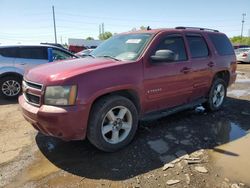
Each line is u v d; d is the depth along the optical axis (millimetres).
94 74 3566
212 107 5941
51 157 3775
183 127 4973
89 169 3438
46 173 3350
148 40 4434
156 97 4418
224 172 3369
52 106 3402
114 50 4652
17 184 3115
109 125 3814
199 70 5242
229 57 6250
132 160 3662
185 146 4133
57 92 3377
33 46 8094
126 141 4012
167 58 4102
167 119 5434
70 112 3354
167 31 4734
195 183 3111
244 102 7027
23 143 4273
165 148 4043
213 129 4918
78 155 3820
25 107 3713
